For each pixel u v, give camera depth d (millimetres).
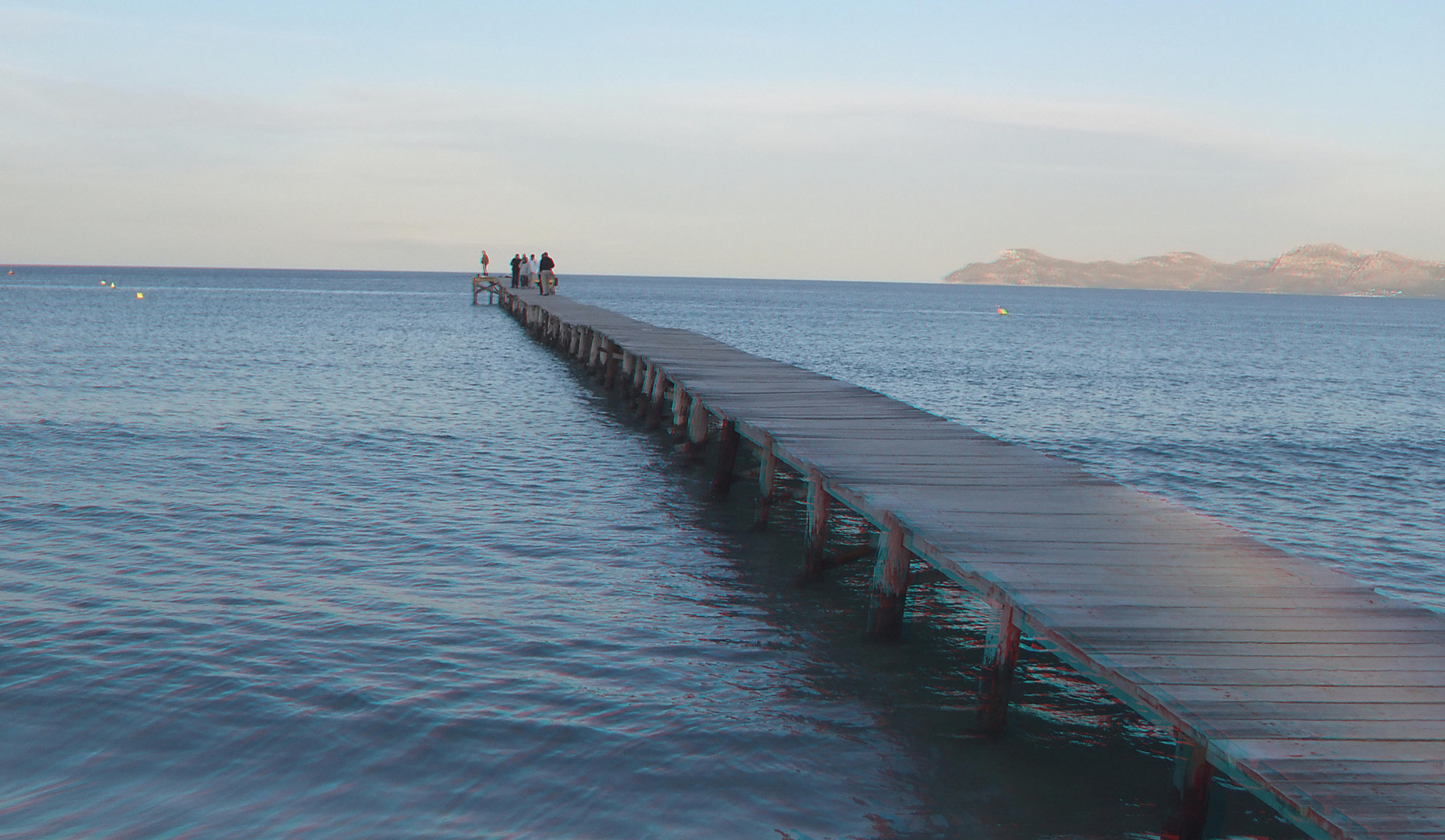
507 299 61625
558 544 10094
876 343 50000
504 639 7285
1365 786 3590
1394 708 4246
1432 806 3457
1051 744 5867
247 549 9516
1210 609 5449
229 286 126938
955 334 62062
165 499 11562
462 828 4773
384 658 6820
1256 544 6785
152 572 8656
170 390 22094
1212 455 18125
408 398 21469
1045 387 29672
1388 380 36750
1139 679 4492
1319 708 4234
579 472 13922
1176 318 110688
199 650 6840
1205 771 4363
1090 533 6941
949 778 5406
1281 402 27625
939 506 7605
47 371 25297
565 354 31359
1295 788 3562
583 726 5879
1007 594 5629
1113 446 18906
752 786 5258
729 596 8547
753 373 16250
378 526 10578
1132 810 5098
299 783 5148
